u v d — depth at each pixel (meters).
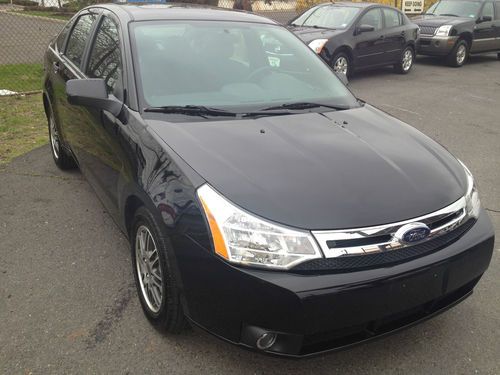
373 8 11.24
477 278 2.79
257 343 2.28
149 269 2.82
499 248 3.92
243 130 2.97
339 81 4.05
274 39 4.04
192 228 2.36
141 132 2.93
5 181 4.90
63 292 3.18
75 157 4.38
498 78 12.49
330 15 11.10
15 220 4.11
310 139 2.95
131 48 3.41
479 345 2.85
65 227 4.01
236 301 2.26
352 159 2.76
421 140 3.26
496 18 14.87
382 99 9.41
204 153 2.64
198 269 2.33
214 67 3.55
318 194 2.42
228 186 2.40
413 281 2.38
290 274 2.22
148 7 4.07
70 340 2.77
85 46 4.21
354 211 2.37
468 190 2.83
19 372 2.53
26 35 14.72
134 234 2.93
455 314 3.12
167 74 3.35
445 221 2.58
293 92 3.65
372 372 2.62
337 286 2.22
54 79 4.75
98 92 3.22
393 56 11.85
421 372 2.63
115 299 3.13
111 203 3.38
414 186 2.62
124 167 3.01
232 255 2.25
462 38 13.94
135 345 2.74
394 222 2.39
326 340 2.35
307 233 2.26
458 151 6.49
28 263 3.49
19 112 7.32
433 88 10.74
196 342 2.77
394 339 2.87
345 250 2.28
